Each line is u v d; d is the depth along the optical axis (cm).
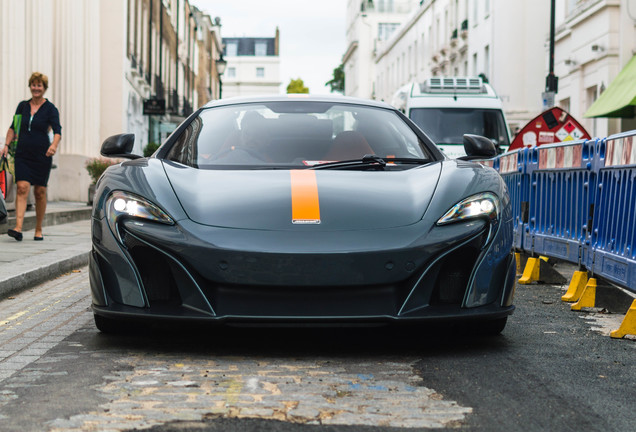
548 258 839
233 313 416
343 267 412
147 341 471
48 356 438
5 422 315
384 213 437
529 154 868
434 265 425
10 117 1560
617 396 360
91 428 306
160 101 3394
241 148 520
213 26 8106
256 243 416
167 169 475
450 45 4281
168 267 427
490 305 441
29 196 1527
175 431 302
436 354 440
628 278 555
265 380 379
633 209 556
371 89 8619
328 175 479
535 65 3266
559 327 534
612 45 2217
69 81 2294
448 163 505
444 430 307
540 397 355
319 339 475
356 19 8775
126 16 2967
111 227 438
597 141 645
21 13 1598
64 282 779
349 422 314
